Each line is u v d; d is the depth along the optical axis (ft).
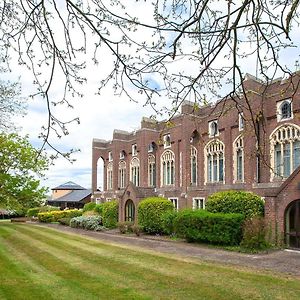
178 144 112.88
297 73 15.83
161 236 82.28
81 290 33.12
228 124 90.68
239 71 13.88
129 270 42.06
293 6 12.38
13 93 62.59
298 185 57.11
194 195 96.63
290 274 39.24
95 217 110.63
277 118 76.43
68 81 13.74
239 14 12.62
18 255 55.01
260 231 57.98
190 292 31.99
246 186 79.20
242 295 30.89
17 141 112.47
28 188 117.60
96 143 166.09
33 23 13.30
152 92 14.08
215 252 56.59
